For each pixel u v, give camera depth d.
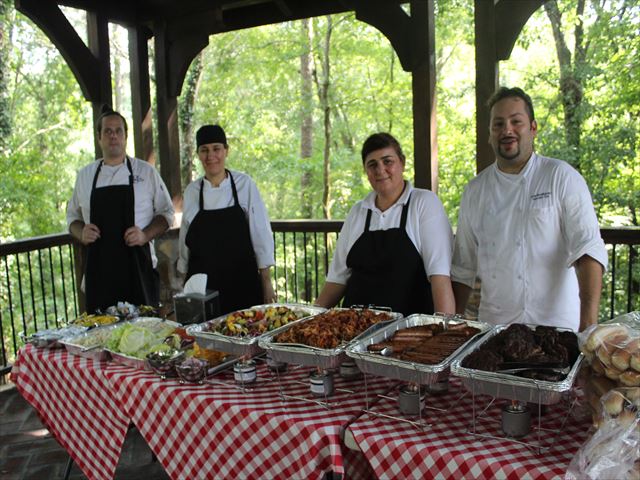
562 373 1.32
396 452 1.37
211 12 4.35
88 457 2.05
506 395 1.33
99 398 1.98
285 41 10.85
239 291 3.08
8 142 10.65
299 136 11.72
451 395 1.64
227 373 1.91
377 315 1.92
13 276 10.40
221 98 11.68
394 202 2.32
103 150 3.28
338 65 11.09
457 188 9.59
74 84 11.98
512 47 3.38
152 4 4.54
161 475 2.78
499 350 1.48
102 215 3.24
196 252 3.06
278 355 1.67
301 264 9.58
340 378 1.82
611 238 3.21
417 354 1.53
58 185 12.11
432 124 3.63
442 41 10.13
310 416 1.54
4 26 10.58
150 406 1.81
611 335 1.33
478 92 3.46
